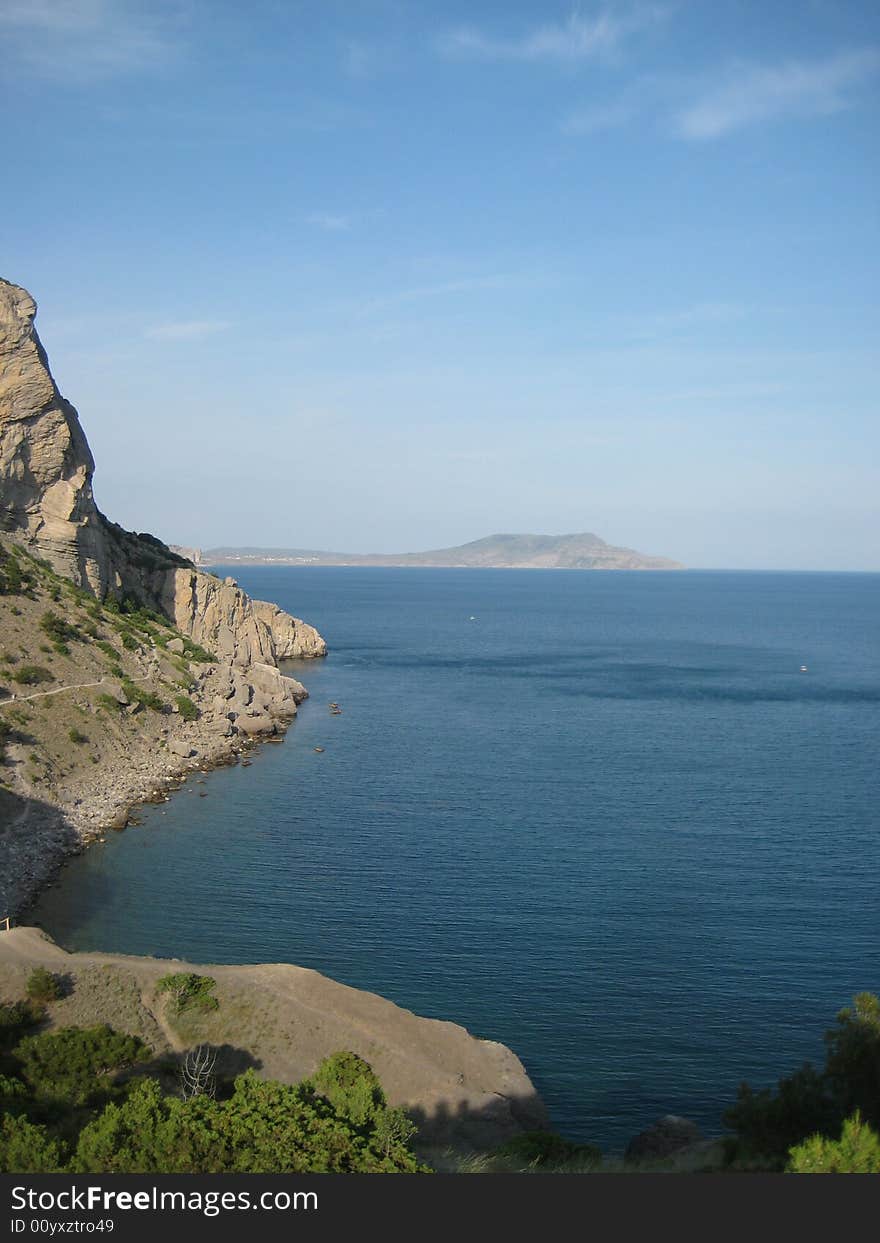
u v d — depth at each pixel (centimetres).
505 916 6122
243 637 15500
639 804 8725
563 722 12825
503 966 5459
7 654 9581
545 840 7638
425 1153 3241
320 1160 2391
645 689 15988
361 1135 2655
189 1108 2547
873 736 12044
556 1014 4975
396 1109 3328
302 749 10912
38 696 9225
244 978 4412
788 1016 4991
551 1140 3462
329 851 7306
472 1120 3706
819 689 16150
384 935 5831
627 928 5966
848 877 6862
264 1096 2700
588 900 6394
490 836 7719
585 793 9100
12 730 8406
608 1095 4347
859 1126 2341
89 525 12888
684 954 5625
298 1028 4097
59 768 8375
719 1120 4181
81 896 6331
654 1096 4350
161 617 14050
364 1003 4366
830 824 8150
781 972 5431
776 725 12762
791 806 8700
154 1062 3809
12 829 7131
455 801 8769
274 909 6191
